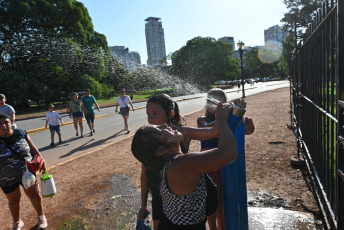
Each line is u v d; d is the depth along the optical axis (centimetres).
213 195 178
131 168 559
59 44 3064
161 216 168
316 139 355
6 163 314
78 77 3269
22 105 2977
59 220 364
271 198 366
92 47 3759
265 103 1706
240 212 186
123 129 1103
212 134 202
